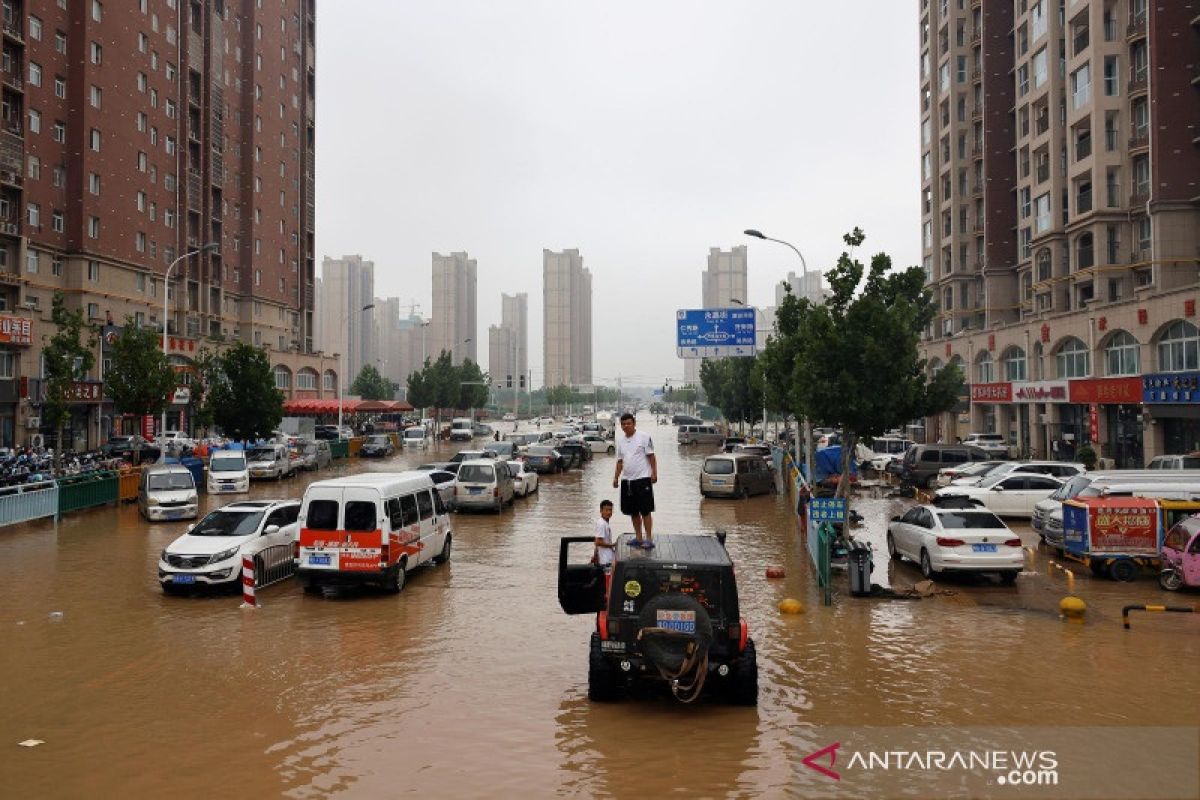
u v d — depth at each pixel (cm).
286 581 1673
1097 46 4200
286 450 4138
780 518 2658
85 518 2605
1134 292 3991
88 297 5119
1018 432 4894
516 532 2372
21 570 1759
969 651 1154
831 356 1845
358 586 1623
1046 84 4928
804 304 3241
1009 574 1642
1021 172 5547
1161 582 1587
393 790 700
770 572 1694
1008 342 4884
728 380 6838
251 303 7231
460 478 2764
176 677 1032
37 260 4800
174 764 755
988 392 5128
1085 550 1678
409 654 1143
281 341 7869
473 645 1191
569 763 762
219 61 6781
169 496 2528
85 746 800
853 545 1578
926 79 6969
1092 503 1697
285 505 1758
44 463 3456
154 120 5875
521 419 15538
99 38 5256
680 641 863
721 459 3222
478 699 952
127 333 3678
